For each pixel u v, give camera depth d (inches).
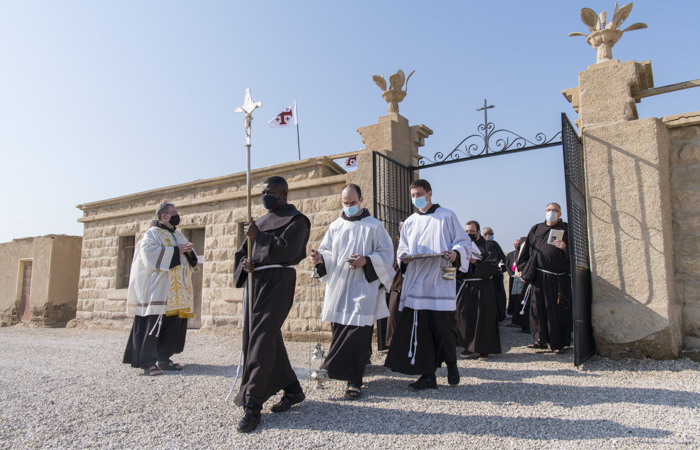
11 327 595.5
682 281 238.5
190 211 443.2
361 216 195.6
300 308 352.8
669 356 220.2
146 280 241.1
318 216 354.3
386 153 322.3
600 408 157.6
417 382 187.8
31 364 262.4
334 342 183.0
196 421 153.7
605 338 233.1
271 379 155.6
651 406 157.9
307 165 370.6
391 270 188.5
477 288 257.4
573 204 230.8
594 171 247.1
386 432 139.9
